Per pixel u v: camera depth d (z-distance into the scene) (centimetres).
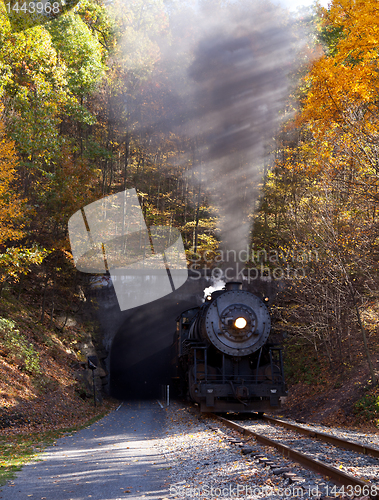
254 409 1288
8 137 1523
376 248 1372
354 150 1255
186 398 1748
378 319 1595
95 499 492
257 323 1365
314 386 1645
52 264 2147
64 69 1903
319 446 713
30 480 594
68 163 1791
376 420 1118
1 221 1375
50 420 1272
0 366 1376
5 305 1761
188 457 705
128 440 950
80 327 2231
